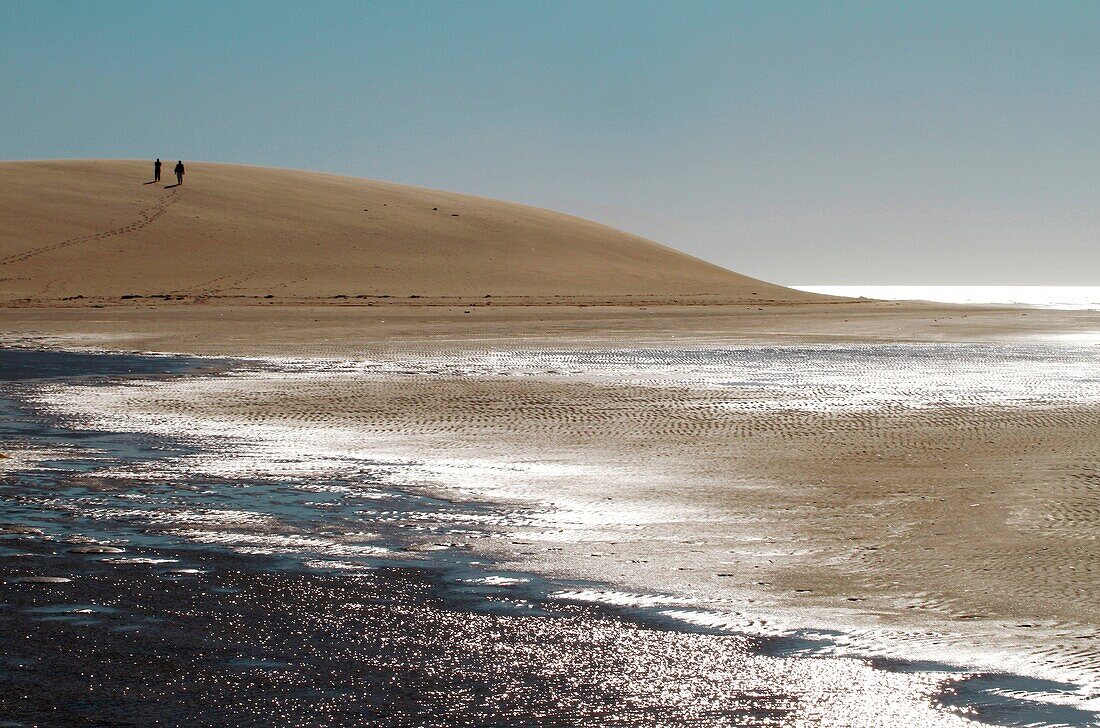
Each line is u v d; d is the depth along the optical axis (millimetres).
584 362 33250
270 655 8141
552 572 10617
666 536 12211
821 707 7199
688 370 31062
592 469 16484
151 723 6914
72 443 18438
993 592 10000
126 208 92688
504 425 20953
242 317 52750
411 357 34625
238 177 109375
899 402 24297
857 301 84188
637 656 8148
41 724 6883
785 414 22516
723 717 7027
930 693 7445
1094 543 11898
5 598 9539
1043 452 18078
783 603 9602
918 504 13969
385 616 9109
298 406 23312
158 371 30203
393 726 6891
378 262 86188
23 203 90500
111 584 10039
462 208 108062
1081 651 8344
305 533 12242
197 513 13203
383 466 16594
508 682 7605
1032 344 40250
